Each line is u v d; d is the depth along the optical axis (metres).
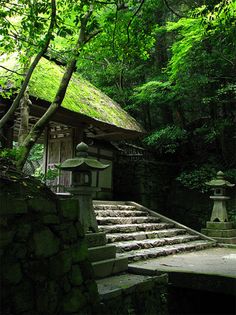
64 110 8.55
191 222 11.98
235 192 11.50
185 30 9.91
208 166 12.45
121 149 13.02
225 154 12.61
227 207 11.29
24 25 4.18
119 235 7.05
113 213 8.57
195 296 5.09
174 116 14.38
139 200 12.09
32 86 7.88
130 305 3.99
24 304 2.58
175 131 12.42
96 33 5.00
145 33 5.25
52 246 2.94
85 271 3.28
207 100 11.20
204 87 12.35
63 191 9.80
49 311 2.77
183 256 6.81
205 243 8.38
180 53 10.02
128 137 11.81
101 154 12.02
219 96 12.01
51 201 3.06
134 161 12.63
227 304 4.92
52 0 4.11
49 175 5.32
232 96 11.80
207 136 12.04
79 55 4.98
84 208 4.68
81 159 4.73
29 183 3.11
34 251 2.76
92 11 4.75
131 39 5.29
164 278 4.71
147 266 5.45
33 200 2.86
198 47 10.30
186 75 11.36
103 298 3.55
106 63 13.46
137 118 15.09
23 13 4.33
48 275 2.84
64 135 10.25
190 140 13.77
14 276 2.55
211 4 5.57
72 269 3.11
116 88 13.94
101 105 11.02
